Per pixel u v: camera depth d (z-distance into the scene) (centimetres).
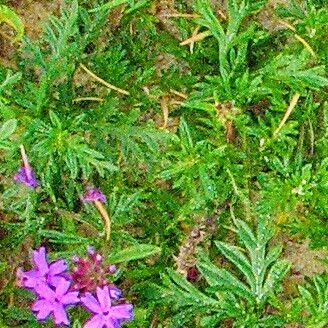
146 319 20
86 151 17
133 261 21
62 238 19
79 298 17
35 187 19
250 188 20
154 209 21
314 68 18
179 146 19
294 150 21
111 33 21
